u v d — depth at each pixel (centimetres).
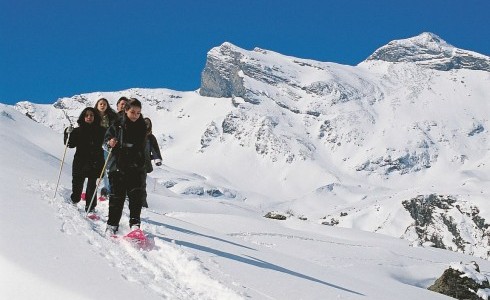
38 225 832
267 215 5509
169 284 709
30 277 614
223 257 966
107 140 953
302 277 977
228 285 749
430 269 3825
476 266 3662
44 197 1123
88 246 790
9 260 647
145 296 628
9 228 774
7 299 575
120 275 689
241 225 3522
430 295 2298
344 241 4053
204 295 699
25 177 1377
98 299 587
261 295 745
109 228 932
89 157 1171
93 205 1147
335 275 1198
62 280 621
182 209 4812
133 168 958
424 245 5069
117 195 945
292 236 3541
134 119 967
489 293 3409
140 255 809
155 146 1173
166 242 896
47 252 708
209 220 3522
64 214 989
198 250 979
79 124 1187
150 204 4406
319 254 3250
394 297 1111
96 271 680
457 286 3441
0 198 968
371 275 3072
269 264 1030
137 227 925
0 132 3656
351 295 923
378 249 3966
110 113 1198
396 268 3547
